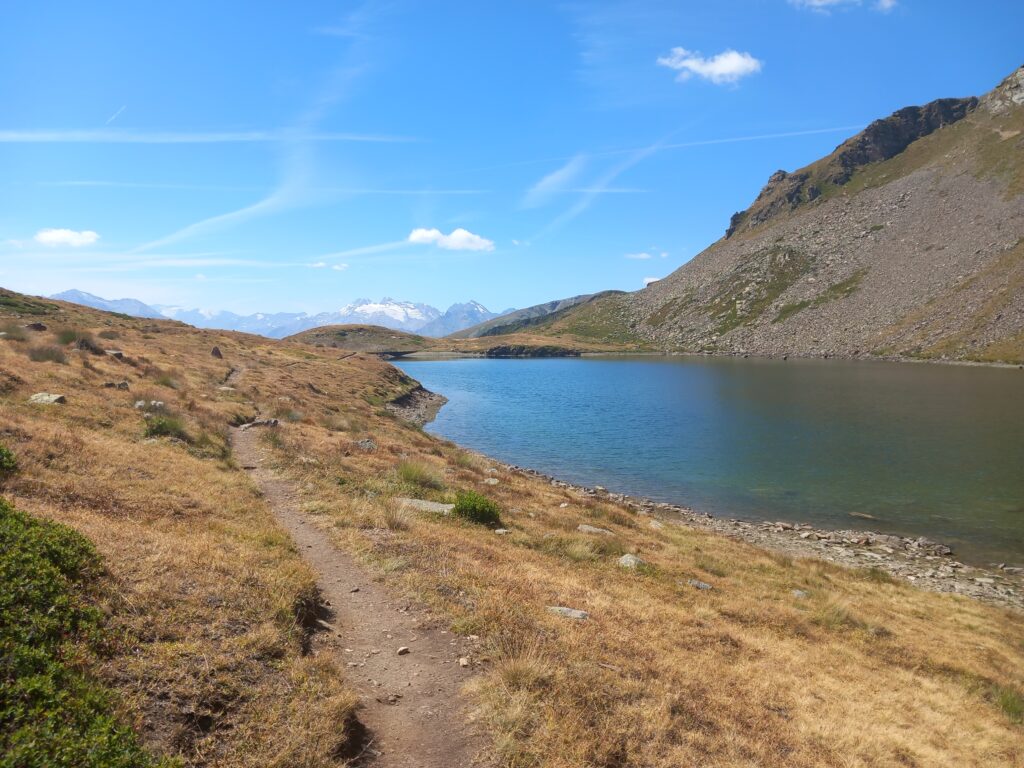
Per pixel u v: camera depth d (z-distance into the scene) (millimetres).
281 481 21422
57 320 66000
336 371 85688
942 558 28016
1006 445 51719
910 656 15945
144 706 6496
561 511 26078
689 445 55344
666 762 8125
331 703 7625
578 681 9477
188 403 32062
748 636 14859
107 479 15016
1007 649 17625
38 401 22609
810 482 41906
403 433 43469
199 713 6754
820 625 17281
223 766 6176
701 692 10602
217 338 90812
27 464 13883
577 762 7559
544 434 62281
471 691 8859
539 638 10812
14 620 6547
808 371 138000
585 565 18234
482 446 56000
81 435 19078
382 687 8812
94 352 40750
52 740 5129
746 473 44719
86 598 7781
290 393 50250
